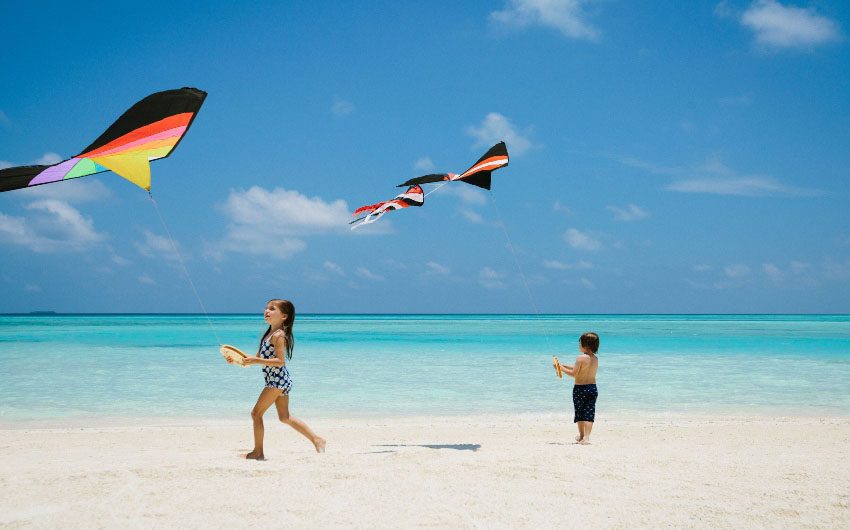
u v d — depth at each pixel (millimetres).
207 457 6598
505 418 10906
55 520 3932
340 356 23359
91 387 14391
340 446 7918
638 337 39656
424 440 8445
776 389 14523
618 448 7238
